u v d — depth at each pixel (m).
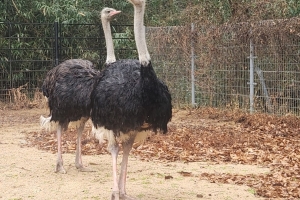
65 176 7.80
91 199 6.60
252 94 12.94
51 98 7.84
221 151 9.59
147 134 6.51
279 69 12.45
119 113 6.11
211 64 14.03
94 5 18.06
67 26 17.14
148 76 6.06
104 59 16.92
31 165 8.48
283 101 12.42
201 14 15.57
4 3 17.08
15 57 16.88
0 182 7.42
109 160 8.97
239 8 14.52
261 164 8.60
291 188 7.11
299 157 9.01
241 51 13.22
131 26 17.72
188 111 14.35
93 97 6.38
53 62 16.08
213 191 6.97
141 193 6.88
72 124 7.93
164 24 17.56
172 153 9.40
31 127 12.42
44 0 17.31
